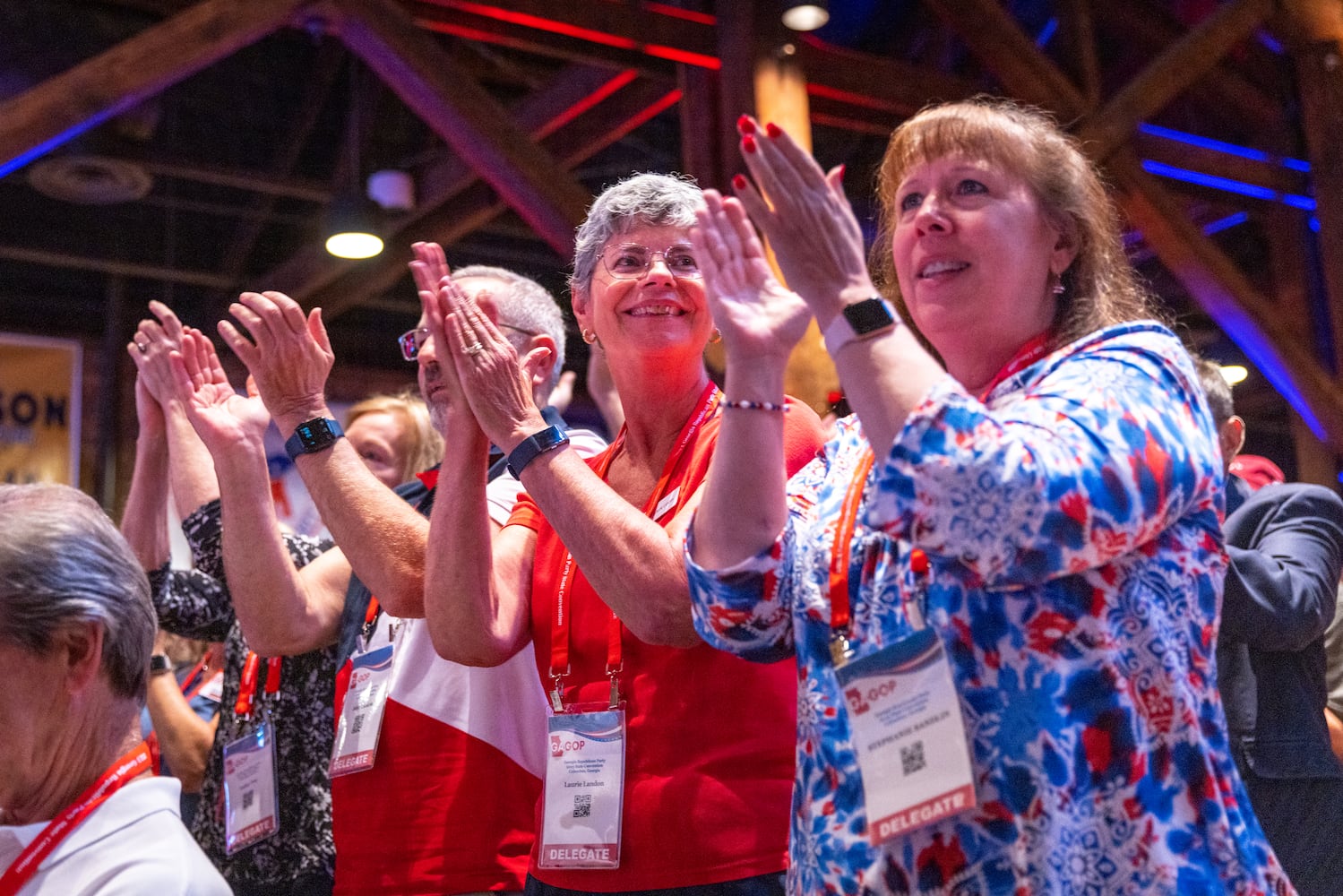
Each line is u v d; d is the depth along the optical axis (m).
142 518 2.37
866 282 1.09
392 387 9.73
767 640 1.27
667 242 1.70
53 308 8.97
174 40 5.11
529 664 1.87
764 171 1.10
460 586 1.62
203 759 2.91
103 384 8.77
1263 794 2.18
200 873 1.04
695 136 5.72
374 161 7.56
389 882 1.77
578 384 10.08
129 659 1.12
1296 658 2.23
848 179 7.54
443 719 1.83
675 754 1.45
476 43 6.93
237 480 2.03
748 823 1.41
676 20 5.70
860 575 1.18
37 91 4.90
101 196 6.95
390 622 1.98
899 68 6.33
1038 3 7.24
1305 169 7.84
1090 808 1.00
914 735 1.04
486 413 1.54
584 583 1.62
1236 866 1.01
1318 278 7.89
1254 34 7.48
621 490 1.73
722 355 4.41
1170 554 1.08
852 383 1.06
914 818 1.02
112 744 1.11
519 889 1.76
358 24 5.41
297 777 2.09
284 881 2.04
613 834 1.44
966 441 0.99
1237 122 8.15
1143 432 1.03
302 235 8.75
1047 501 0.97
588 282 1.80
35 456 8.59
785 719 1.47
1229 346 9.47
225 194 8.41
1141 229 6.64
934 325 1.24
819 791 1.16
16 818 1.10
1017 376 1.17
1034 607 1.04
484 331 1.57
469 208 7.44
